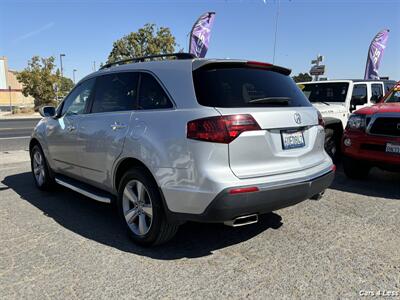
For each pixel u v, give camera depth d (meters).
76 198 5.70
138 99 3.93
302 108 3.85
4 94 69.38
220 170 3.18
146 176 3.64
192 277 3.24
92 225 4.51
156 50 37.84
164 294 2.99
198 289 3.05
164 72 3.74
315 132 3.95
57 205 5.34
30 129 19.00
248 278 3.21
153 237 3.67
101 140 4.22
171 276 3.26
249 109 3.34
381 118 5.70
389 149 5.56
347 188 6.00
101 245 3.92
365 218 4.60
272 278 3.21
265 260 3.54
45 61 46.03
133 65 4.21
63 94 52.25
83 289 3.07
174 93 3.55
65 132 5.00
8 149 11.19
